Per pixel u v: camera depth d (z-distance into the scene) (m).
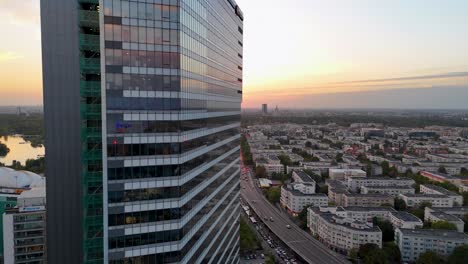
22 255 199.00
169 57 89.81
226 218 143.88
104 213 86.44
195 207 103.88
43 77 95.62
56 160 98.06
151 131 89.31
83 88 95.94
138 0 86.25
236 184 165.75
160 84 89.50
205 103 111.81
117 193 87.00
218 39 125.62
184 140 94.69
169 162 91.50
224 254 140.88
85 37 95.31
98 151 97.62
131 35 86.25
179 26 89.88
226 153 142.00
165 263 92.50
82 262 101.12
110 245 87.19
